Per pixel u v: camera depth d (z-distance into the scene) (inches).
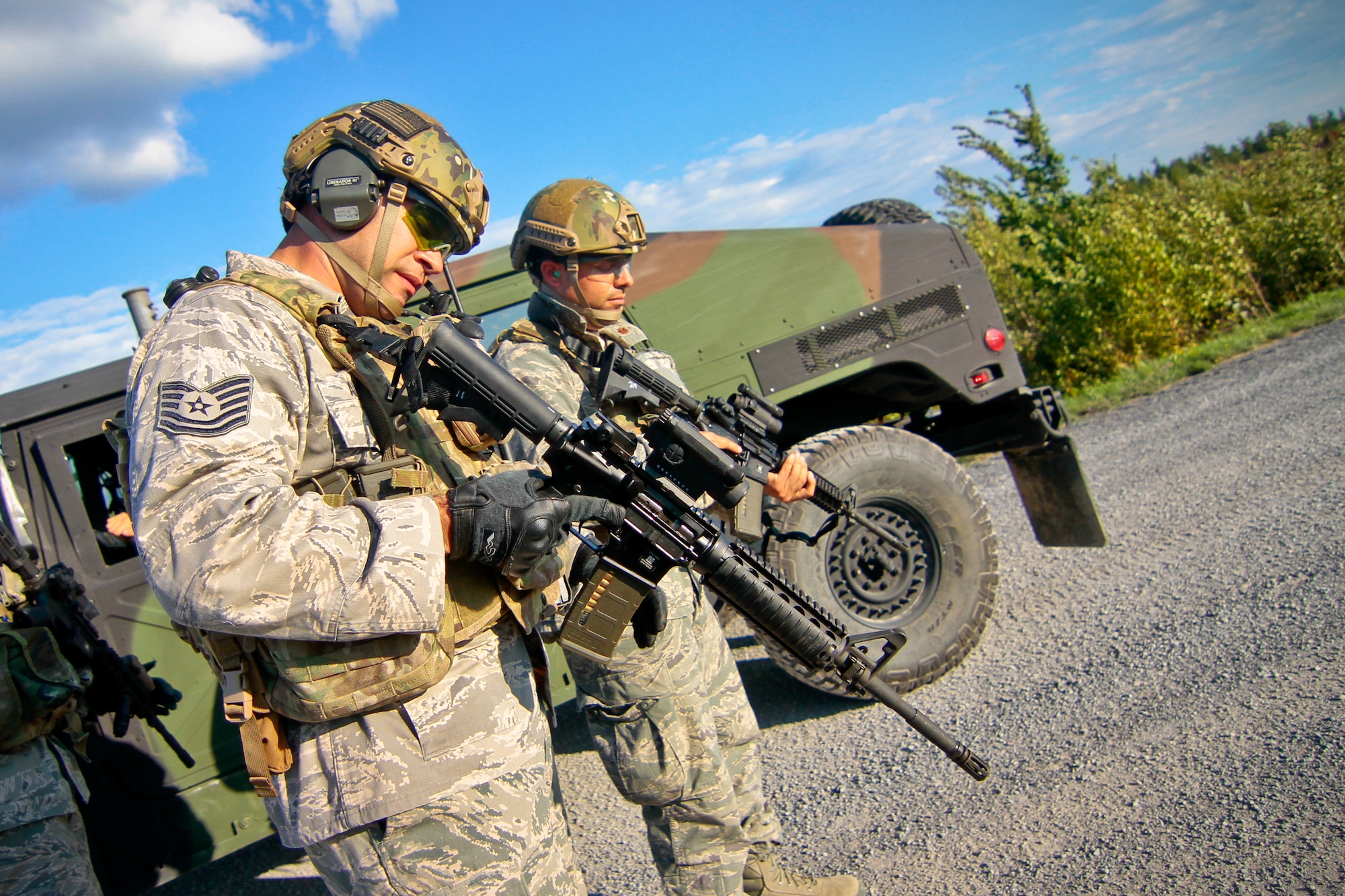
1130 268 438.0
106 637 119.2
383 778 54.4
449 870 55.1
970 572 148.9
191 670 121.6
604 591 71.6
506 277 148.7
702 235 159.8
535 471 61.1
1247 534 172.1
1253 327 456.1
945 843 101.8
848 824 112.7
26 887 83.0
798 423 190.5
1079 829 96.1
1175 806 94.5
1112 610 156.4
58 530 120.3
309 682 53.1
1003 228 482.3
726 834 90.7
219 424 50.0
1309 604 131.6
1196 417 301.6
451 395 60.1
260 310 55.4
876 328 163.0
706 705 92.0
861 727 140.5
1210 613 140.6
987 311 169.6
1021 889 89.4
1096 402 394.0
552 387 97.6
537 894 58.0
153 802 118.3
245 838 122.6
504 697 59.7
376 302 64.2
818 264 161.6
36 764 85.6
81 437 122.6
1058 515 177.5
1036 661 145.1
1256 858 82.7
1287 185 519.8
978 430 182.9
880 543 147.3
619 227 100.3
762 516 124.5
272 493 49.9
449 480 63.7
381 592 49.7
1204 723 108.9
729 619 194.2
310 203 62.9
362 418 58.6
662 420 82.6
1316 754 94.8
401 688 54.1
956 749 83.6
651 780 89.0
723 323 156.6
